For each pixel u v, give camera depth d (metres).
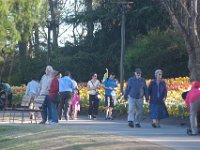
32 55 138.00
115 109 70.56
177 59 101.00
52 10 139.88
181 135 46.66
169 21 111.12
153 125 55.19
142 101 55.28
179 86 79.44
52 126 51.19
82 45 125.81
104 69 120.81
